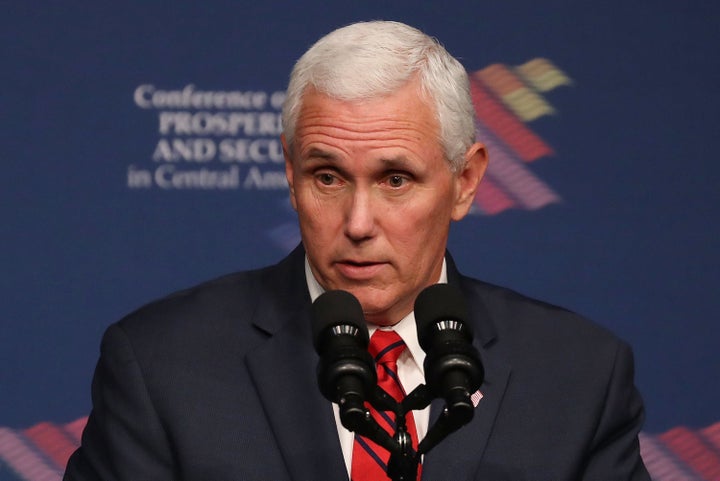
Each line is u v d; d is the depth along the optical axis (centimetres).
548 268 1524
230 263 1510
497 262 1521
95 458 920
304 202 842
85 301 1494
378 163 816
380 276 842
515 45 1520
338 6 1517
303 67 839
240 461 883
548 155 1521
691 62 1527
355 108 813
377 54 816
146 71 1500
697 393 1525
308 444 886
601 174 1523
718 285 1528
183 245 1505
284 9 1513
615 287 1525
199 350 930
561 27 1522
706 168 1526
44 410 1486
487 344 953
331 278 852
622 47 1524
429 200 841
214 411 901
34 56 1489
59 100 1493
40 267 1489
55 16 1492
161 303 977
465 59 1517
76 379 1491
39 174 1489
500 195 1522
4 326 1481
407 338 904
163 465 895
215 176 1509
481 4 1520
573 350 965
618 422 952
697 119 1527
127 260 1500
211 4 1505
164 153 1504
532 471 901
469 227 1521
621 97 1523
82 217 1495
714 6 1530
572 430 923
